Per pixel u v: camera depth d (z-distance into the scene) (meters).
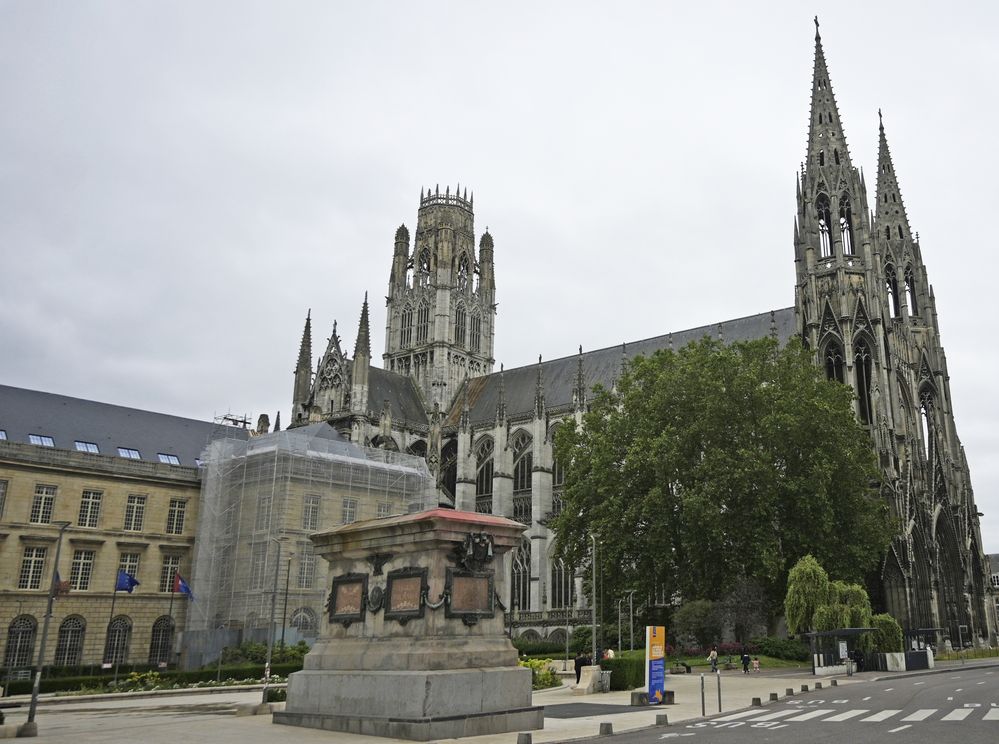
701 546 71.25
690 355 81.19
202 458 95.81
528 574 116.81
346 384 134.62
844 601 62.59
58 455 84.50
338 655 30.36
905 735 24.34
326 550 32.59
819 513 71.19
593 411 85.44
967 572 102.50
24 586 80.19
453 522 29.30
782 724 28.86
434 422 131.00
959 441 110.81
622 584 76.25
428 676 26.95
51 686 57.75
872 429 94.31
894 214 118.69
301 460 92.00
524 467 125.44
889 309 104.88
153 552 88.81
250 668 63.81
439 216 160.25
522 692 29.47
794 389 76.81
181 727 30.31
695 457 75.56
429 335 153.25
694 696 43.22
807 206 107.31
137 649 85.62
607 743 25.19
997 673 56.66
